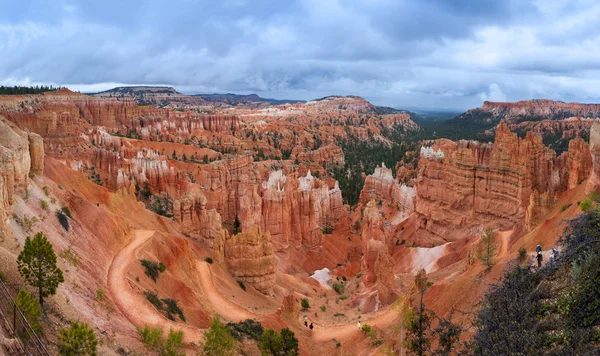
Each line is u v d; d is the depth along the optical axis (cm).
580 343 1677
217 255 6650
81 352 2338
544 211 6525
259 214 9562
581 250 2220
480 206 8769
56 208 4394
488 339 1938
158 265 4969
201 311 4609
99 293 3538
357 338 4959
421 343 2923
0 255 2711
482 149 9669
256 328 4541
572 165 6875
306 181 12256
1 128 3903
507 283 2252
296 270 9619
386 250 7138
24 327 2281
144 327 3316
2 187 3219
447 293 4453
